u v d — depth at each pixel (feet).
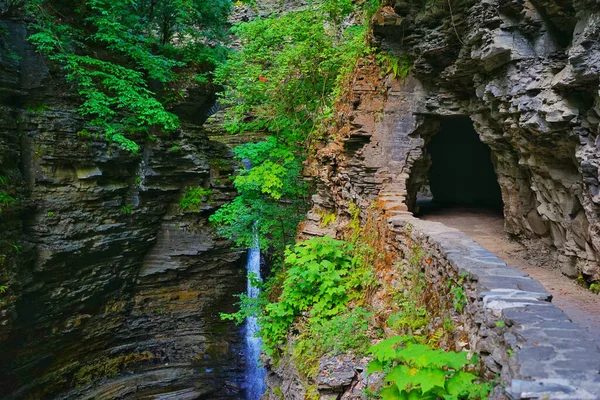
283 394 28.78
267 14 79.30
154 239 54.13
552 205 23.75
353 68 35.42
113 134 47.21
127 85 47.75
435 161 51.13
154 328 54.54
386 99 33.14
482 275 14.39
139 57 50.42
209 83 58.90
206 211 56.29
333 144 36.37
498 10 21.45
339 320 25.70
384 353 13.57
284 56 42.29
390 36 32.83
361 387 20.94
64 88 44.98
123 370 51.96
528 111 21.34
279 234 45.47
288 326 31.14
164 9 57.88
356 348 23.47
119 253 50.42
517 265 25.32
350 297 28.27
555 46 20.61
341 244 31.37
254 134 68.39
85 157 45.50
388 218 27.32
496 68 23.86
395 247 25.72
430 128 34.22
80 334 48.24
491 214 41.04
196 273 56.49
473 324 13.75
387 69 33.04
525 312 11.45
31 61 42.91
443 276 17.62
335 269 30.17
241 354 56.03
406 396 13.32
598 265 20.03
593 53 16.62
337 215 38.09
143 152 51.16
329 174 37.50
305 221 41.55
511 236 30.09
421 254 21.01
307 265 29.50
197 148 56.90
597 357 9.27
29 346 43.16
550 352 9.50
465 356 12.13
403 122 33.14
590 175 18.85
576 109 18.79
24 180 42.29
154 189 52.26
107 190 48.01
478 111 29.60
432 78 32.22
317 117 41.34
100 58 48.65
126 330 52.90
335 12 43.04
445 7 26.48
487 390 10.84
